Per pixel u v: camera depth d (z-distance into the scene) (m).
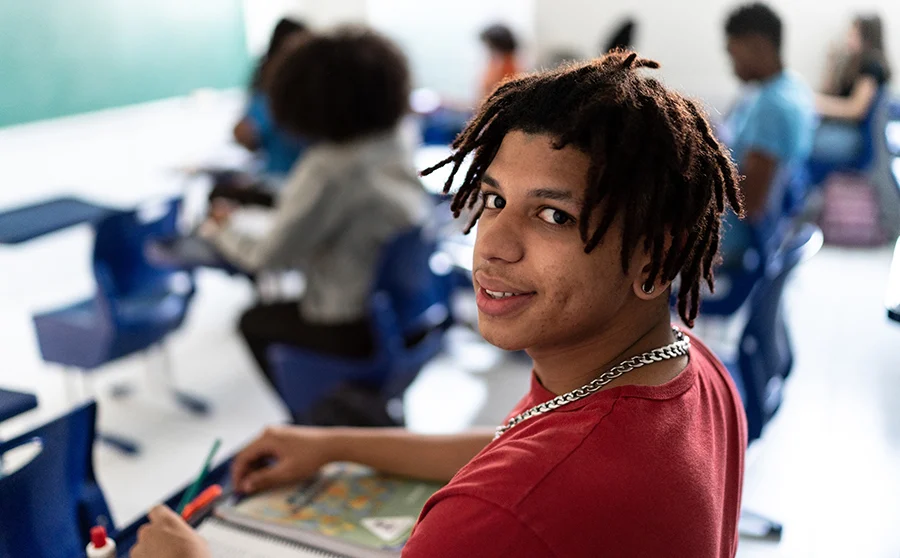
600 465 0.58
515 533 0.56
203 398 2.96
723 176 0.70
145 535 0.87
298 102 2.10
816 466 2.37
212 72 5.04
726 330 3.11
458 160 0.71
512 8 5.49
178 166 3.69
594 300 0.63
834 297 3.52
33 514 1.07
